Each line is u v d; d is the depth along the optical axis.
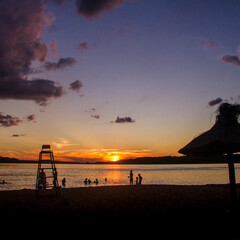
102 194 13.48
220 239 5.81
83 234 6.18
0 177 71.25
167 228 6.69
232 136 7.82
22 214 8.39
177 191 14.84
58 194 13.93
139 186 19.00
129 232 6.34
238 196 12.15
